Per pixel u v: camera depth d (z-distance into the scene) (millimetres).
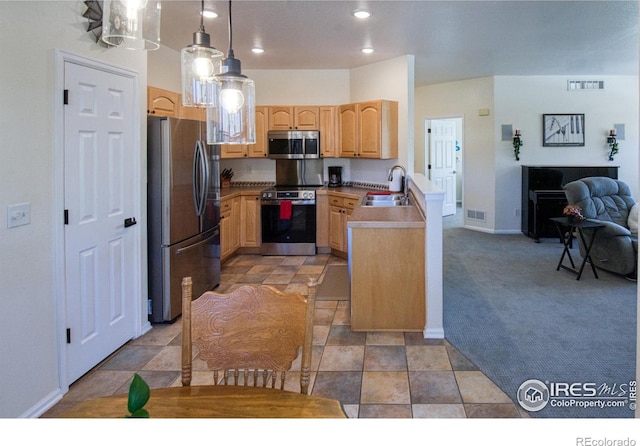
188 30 4469
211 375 2846
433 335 3416
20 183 2264
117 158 3129
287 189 6359
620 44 5277
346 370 2920
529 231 7379
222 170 6762
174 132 3666
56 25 2488
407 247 3504
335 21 4242
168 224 3648
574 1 3805
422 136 8828
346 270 5434
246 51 5398
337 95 6562
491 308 4066
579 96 7570
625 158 7652
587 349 3184
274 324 1497
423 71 6988
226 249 5754
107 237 3043
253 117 1924
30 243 2342
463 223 8422
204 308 1515
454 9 3957
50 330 2504
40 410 2412
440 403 2512
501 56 5867
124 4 1558
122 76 3158
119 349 3236
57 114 2506
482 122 7805
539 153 7680
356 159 6672
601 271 5293
